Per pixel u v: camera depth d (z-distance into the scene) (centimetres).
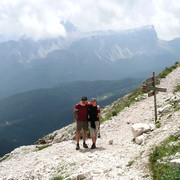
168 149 736
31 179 887
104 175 687
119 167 745
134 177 638
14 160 1519
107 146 1159
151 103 2005
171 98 1719
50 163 987
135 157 825
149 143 921
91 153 1020
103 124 1891
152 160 711
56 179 771
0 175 1148
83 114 1136
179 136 795
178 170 569
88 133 1633
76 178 682
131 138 1233
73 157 992
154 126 1141
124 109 2169
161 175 596
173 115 1116
